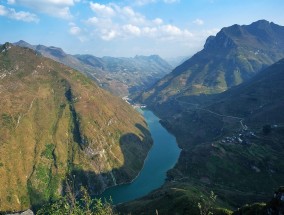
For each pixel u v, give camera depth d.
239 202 194.62
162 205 172.75
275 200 97.50
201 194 186.25
